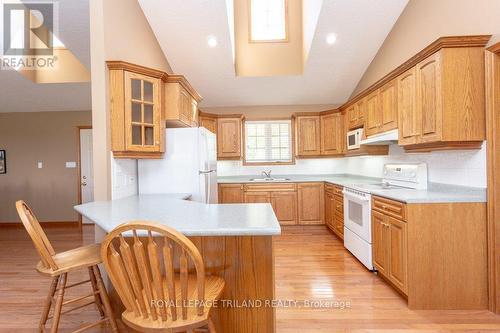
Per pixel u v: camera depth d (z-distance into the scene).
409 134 2.62
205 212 1.83
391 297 2.44
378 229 2.77
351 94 5.11
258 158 5.49
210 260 1.59
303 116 5.10
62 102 5.11
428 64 2.33
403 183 3.17
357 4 3.36
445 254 2.22
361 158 4.72
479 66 2.15
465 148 2.24
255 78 4.67
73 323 2.10
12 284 2.80
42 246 1.57
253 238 1.57
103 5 2.48
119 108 2.52
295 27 4.62
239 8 4.63
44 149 5.42
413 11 3.15
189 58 4.17
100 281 1.79
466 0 2.33
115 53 2.70
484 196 2.20
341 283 2.71
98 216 1.73
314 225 4.88
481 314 2.16
